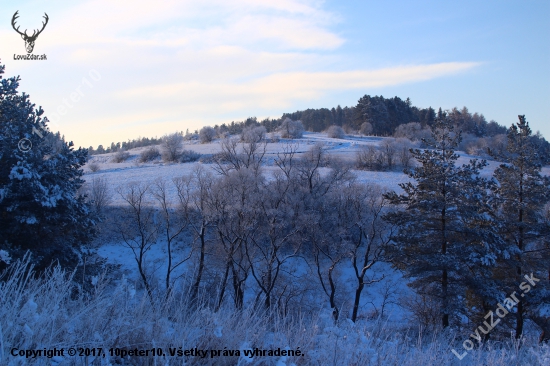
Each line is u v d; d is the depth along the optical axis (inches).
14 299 173.8
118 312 184.9
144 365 162.1
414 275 759.1
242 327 195.6
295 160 1557.6
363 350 188.1
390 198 831.7
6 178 642.2
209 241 1059.9
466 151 3112.7
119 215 1299.2
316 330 204.8
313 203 1154.0
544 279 789.2
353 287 1117.7
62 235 690.8
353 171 2111.2
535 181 780.0
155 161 2743.6
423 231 786.8
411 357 208.4
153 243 1087.0
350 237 1136.8
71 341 155.1
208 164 2351.1
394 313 974.4
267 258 1019.3
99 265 705.0
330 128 3986.2
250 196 1008.2
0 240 605.9
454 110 4377.5
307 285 1031.0
